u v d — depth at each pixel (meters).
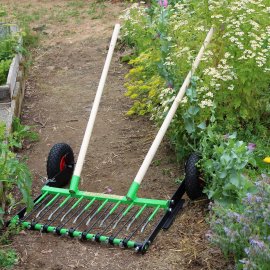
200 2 3.03
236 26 2.77
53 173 2.68
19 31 4.47
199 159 2.54
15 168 2.37
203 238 2.38
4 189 2.68
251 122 2.96
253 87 2.85
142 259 2.27
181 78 2.86
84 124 3.50
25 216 2.52
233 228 2.10
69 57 4.58
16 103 3.55
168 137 3.09
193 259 2.26
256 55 2.81
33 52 4.72
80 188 2.81
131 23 3.90
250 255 1.93
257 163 2.67
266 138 2.90
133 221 2.44
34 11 5.80
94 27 5.27
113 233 2.44
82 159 2.67
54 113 3.66
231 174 2.37
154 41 3.21
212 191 2.43
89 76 4.21
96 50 4.70
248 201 2.08
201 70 2.85
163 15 3.00
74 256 2.29
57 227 2.41
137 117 3.51
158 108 3.13
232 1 2.90
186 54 2.88
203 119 2.76
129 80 4.06
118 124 3.45
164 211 2.51
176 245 2.35
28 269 2.23
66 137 3.35
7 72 3.78
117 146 3.19
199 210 2.55
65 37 5.04
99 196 2.53
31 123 3.54
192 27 3.00
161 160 2.99
